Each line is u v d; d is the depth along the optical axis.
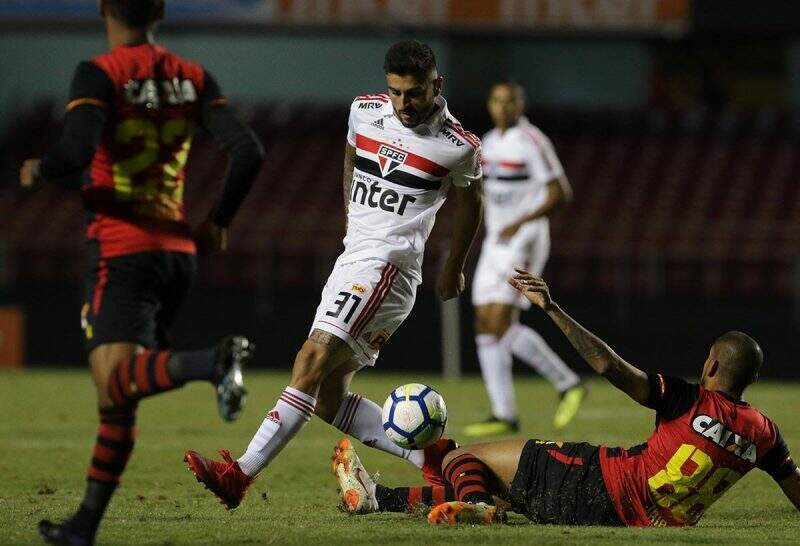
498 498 19.61
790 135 87.00
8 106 88.88
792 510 21.73
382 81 90.06
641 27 76.56
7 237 76.50
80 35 89.19
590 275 70.12
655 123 88.56
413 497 20.16
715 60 95.94
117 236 16.17
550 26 77.00
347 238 20.66
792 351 64.00
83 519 15.73
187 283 16.84
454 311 64.06
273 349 68.69
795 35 77.06
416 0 77.38
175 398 50.16
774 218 77.12
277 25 78.00
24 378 60.59
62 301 69.25
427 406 20.56
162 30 78.38
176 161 16.83
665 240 74.12
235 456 30.03
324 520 19.42
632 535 17.42
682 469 18.20
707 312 65.31
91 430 36.59
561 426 38.25
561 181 37.59
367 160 20.55
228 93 90.56
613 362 18.08
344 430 21.22
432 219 20.69
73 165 15.42
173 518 19.81
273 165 85.00
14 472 26.72
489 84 88.19
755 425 18.23
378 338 20.31
